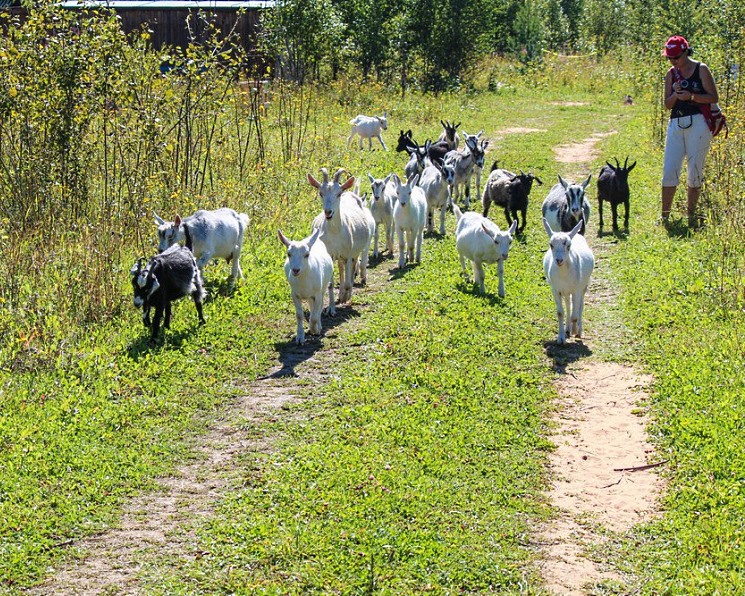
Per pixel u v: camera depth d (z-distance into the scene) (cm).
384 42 3722
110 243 1253
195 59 1600
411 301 1198
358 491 718
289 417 870
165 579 612
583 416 875
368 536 654
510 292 1247
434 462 770
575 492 735
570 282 1037
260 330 1101
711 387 889
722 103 1931
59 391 905
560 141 2567
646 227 1560
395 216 1374
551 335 1092
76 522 684
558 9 5769
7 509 692
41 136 1401
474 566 628
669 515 688
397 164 2194
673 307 1134
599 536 670
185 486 743
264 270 1330
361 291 1270
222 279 1281
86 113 1405
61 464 764
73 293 1112
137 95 1514
